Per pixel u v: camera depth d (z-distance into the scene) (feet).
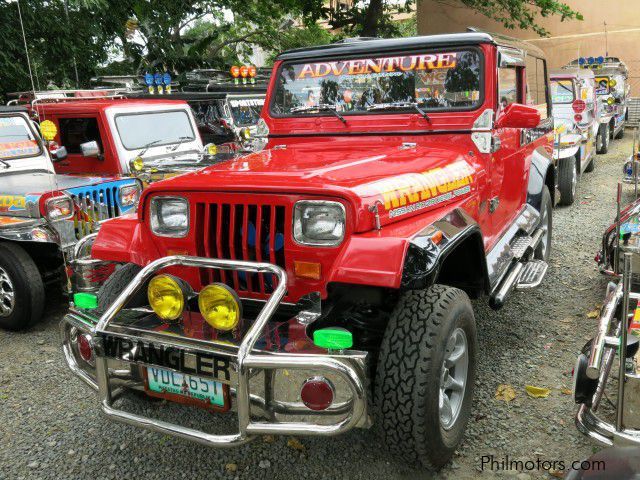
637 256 10.60
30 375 13.20
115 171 21.75
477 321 15.06
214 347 7.96
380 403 8.36
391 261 8.09
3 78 31.99
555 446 9.87
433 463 8.80
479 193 12.01
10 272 15.25
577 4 63.82
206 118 29.40
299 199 8.71
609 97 45.01
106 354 8.72
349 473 9.36
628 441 7.64
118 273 10.69
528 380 12.05
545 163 17.94
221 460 9.82
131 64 42.06
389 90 12.63
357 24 52.95
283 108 13.67
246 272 9.25
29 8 30.55
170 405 11.62
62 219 15.66
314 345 7.93
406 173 9.89
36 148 20.24
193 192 9.45
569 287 17.39
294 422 7.84
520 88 15.01
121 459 9.93
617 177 35.37
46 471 9.64
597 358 8.15
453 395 9.61
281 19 62.23
